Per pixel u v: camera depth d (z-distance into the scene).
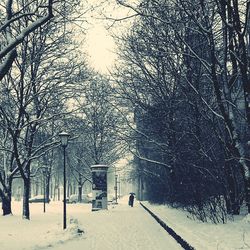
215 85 14.80
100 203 35.72
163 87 25.66
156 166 35.88
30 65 24.55
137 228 18.70
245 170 14.52
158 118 25.75
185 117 21.17
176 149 21.89
